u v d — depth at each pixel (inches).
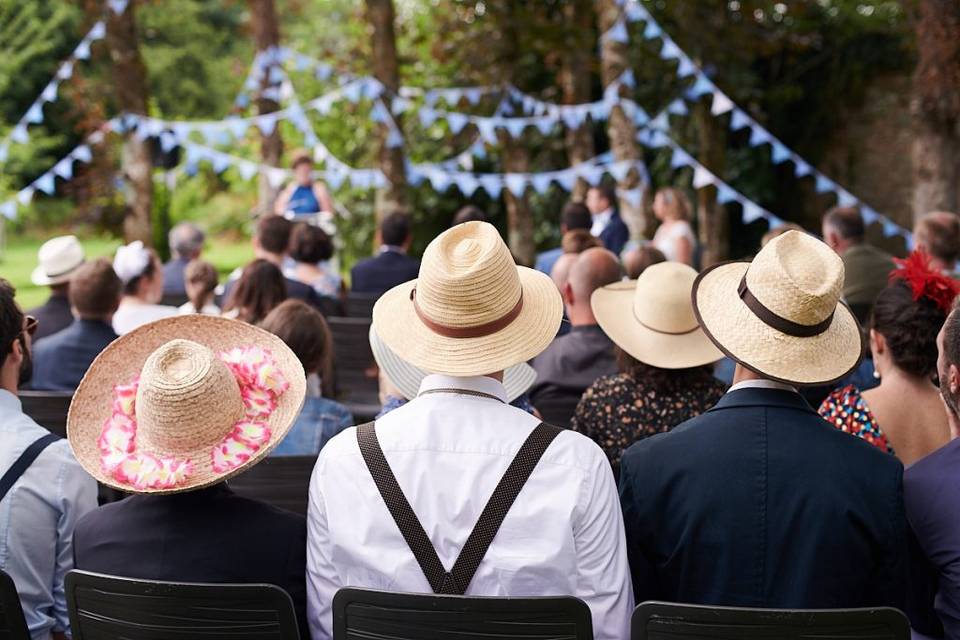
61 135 947.3
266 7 443.5
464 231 93.0
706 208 506.6
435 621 78.4
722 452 89.3
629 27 503.2
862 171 541.6
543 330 91.3
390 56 409.1
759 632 75.8
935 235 211.2
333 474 87.1
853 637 75.4
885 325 116.2
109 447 89.9
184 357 89.2
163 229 677.3
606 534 85.9
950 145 316.5
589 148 484.1
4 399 106.5
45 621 102.9
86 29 429.4
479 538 83.4
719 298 97.0
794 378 89.7
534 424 87.5
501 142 472.7
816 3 536.7
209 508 91.9
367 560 84.9
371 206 607.5
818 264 92.3
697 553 89.1
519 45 477.1
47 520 102.4
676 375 125.5
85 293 176.1
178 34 1057.5
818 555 86.4
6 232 938.1
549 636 77.5
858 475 87.5
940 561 90.5
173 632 83.5
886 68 529.3
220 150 706.2
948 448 93.2
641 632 78.4
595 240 226.8
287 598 81.7
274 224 263.3
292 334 139.9
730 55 504.1
